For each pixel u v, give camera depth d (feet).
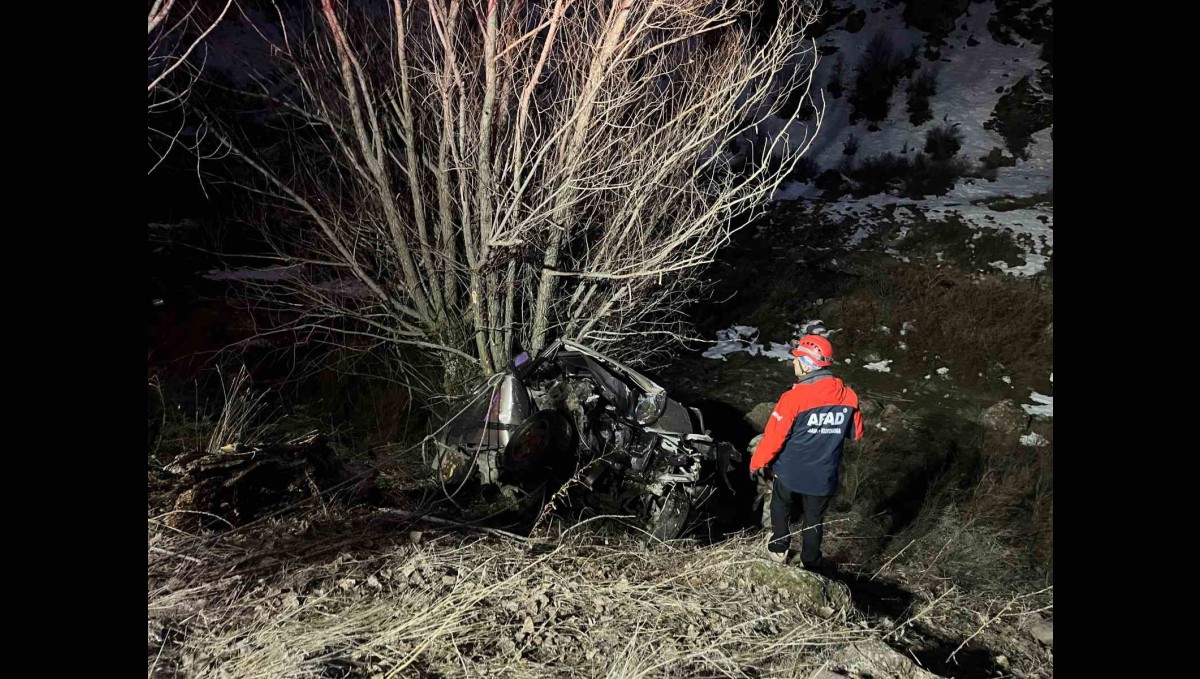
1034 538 20.71
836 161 57.47
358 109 19.70
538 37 20.99
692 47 22.71
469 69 20.15
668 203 22.39
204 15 17.37
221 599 10.28
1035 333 33.37
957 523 21.18
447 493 16.67
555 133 19.43
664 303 28.35
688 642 10.57
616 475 16.78
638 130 21.40
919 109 61.62
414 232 21.88
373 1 21.36
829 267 42.34
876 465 24.49
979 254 42.96
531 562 12.28
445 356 22.26
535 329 22.98
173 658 8.93
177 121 27.32
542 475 16.26
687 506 16.42
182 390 19.49
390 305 22.98
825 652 11.03
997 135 58.54
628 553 13.57
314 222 22.50
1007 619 15.76
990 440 27.14
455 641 9.68
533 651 9.83
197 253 26.02
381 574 11.34
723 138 22.52
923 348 33.96
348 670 8.93
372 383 22.76
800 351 14.28
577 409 16.94
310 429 20.08
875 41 67.21
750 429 26.25
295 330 21.48
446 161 20.42
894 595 16.33
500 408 16.80
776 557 14.47
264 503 13.14
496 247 20.59
